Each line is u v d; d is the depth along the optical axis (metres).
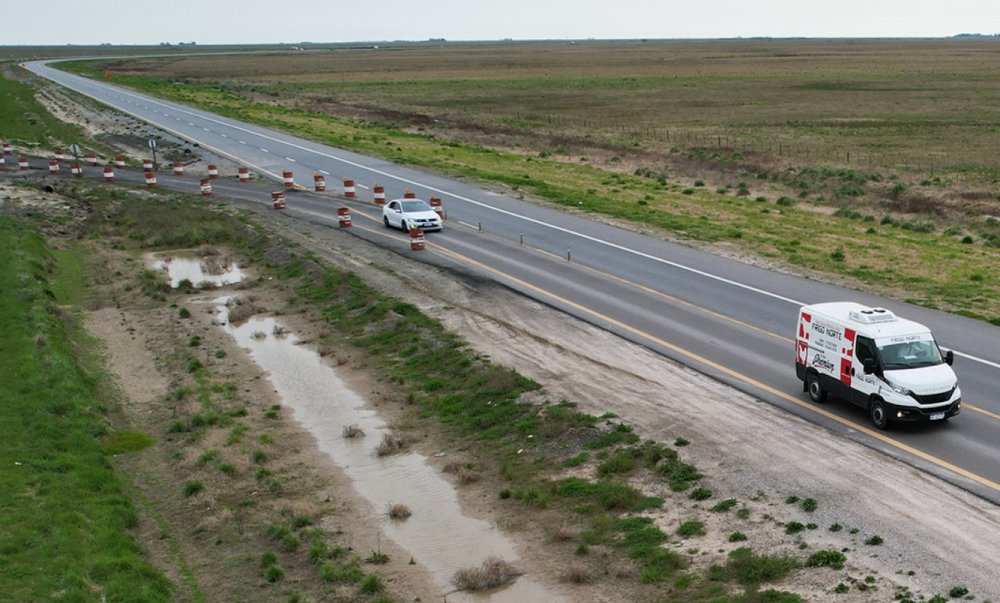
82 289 38.03
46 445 21.47
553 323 29.56
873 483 17.36
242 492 20.12
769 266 36.22
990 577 13.77
